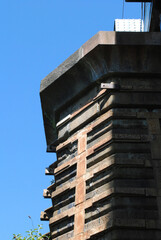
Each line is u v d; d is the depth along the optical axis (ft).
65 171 57.16
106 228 44.68
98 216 47.32
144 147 49.73
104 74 56.34
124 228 43.91
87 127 56.85
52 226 54.60
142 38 55.16
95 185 49.96
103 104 54.90
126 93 54.34
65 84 61.26
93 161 52.16
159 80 55.57
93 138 54.39
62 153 59.98
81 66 58.49
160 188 46.21
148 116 52.37
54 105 64.08
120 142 50.42
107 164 49.01
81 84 59.72
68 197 53.93
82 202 50.47
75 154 56.75
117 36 55.57
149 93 54.24
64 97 62.28
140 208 45.16
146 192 45.88
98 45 55.21
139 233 43.42
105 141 51.19
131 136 50.47
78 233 48.39
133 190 46.06
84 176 52.34
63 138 60.95
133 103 53.36
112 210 45.68
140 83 55.26
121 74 55.93
